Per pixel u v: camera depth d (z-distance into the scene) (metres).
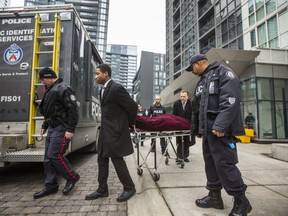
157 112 8.48
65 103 3.54
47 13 4.73
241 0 18.58
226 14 21.20
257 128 13.11
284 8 13.77
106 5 86.88
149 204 3.23
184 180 4.48
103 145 3.37
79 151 8.09
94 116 7.05
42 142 4.35
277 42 14.39
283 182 4.33
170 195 3.60
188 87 21.81
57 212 2.97
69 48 4.65
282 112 13.52
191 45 30.91
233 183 2.64
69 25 4.73
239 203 2.65
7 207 3.12
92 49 6.41
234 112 2.58
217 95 2.84
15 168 5.67
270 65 13.62
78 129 5.22
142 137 4.54
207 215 2.86
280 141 12.87
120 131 3.35
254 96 13.45
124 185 3.47
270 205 3.17
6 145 3.86
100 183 3.52
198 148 9.55
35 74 4.46
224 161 2.68
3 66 4.61
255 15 16.56
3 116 4.45
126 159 6.97
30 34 4.68
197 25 28.80
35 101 4.42
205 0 28.20
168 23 42.84
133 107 3.43
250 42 17.16
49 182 3.61
